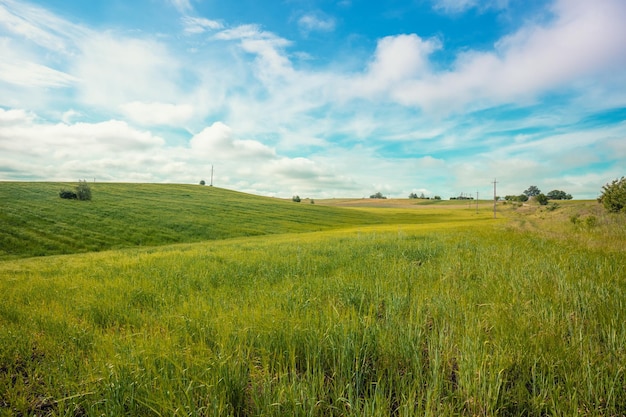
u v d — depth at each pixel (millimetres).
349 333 3518
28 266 14359
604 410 2461
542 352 3139
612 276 6141
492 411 2434
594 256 8789
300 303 5145
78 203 49344
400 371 3148
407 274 7133
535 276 6398
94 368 3117
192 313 4781
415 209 121625
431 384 2754
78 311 5496
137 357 3170
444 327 3834
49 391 2998
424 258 10039
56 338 4168
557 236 15500
